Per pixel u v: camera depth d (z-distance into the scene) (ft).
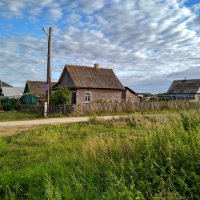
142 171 14.94
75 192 15.31
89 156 20.52
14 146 36.27
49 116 91.61
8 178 19.95
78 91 129.39
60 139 40.24
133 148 19.36
